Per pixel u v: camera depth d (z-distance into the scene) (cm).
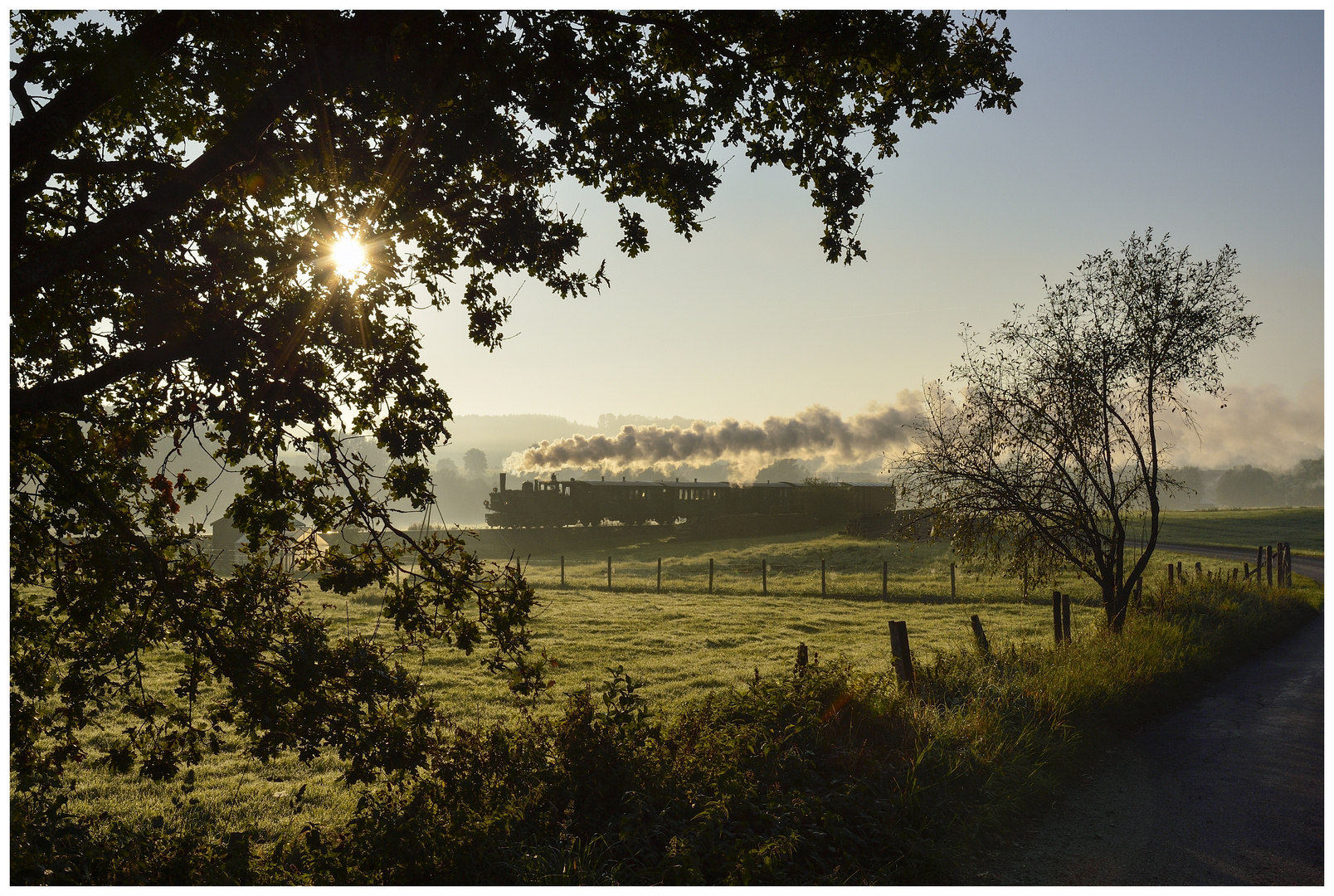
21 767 541
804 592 2930
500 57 545
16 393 486
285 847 569
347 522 582
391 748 544
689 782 611
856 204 639
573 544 5528
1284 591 2277
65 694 550
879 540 4847
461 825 532
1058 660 1079
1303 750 861
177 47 561
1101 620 1493
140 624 552
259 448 539
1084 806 692
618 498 5884
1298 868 554
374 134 606
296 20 508
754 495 6488
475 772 562
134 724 1008
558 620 2172
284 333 529
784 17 614
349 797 787
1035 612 2306
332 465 562
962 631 1962
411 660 1474
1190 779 762
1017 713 855
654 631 1988
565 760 616
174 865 487
